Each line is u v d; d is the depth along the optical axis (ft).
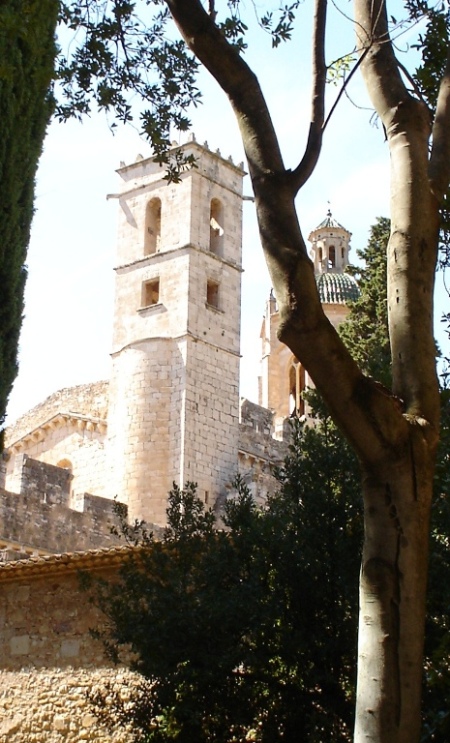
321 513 39.17
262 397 205.57
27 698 54.54
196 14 26.27
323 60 26.99
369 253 97.45
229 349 141.69
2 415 47.52
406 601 21.93
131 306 144.05
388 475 22.63
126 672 51.39
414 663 21.58
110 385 139.74
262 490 134.51
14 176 48.32
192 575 39.91
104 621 53.36
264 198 24.43
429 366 24.21
